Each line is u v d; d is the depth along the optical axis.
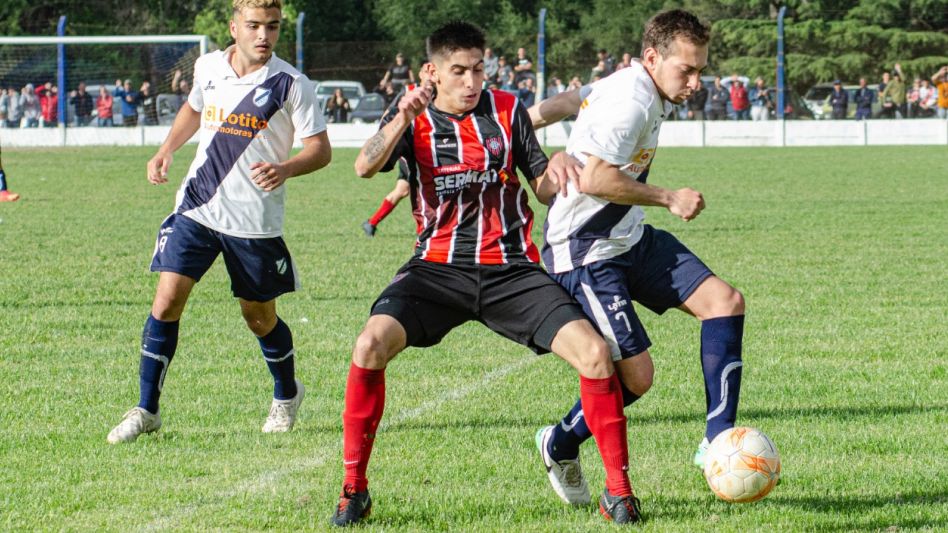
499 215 5.80
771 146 42.25
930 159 34.25
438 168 5.77
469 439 7.00
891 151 38.34
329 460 6.56
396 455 6.66
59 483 6.08
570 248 6.00
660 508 5.71
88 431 7.16
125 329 10.51
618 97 5.74
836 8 63.84
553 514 5.64
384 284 13.15
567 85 43.03
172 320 7.07
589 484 6.21
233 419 7.51
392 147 5.49
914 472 6.26
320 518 5.54
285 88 7.14
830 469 6.33
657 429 7.22
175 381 8.55
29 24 57.38
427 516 5.58
